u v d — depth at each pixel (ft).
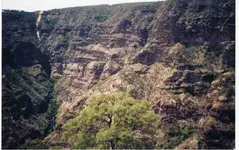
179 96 379.76
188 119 367.66
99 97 292.20
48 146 373.20
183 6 426.10
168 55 409.69
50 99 476.13
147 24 455.63
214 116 356.79
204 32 407.03
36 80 481.87
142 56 426.92
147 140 292.20
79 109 414.00
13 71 458.50
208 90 381.40
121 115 277.44
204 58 398.21
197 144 345.92
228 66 388.57
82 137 286.46
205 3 415.03
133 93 399.65
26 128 399.44
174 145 351.05
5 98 400.47
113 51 472.03
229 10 400.88
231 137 346.54
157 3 464.24
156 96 387.75
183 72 390.83
